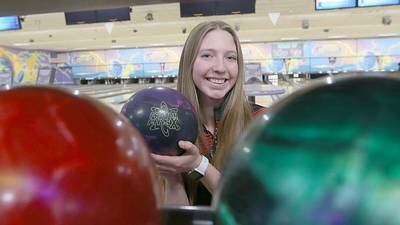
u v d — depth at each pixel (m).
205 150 1.21
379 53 13.09
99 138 0.33
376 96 0.31
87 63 15.12
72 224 0.30
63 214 0.30
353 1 4.62
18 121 0.32
